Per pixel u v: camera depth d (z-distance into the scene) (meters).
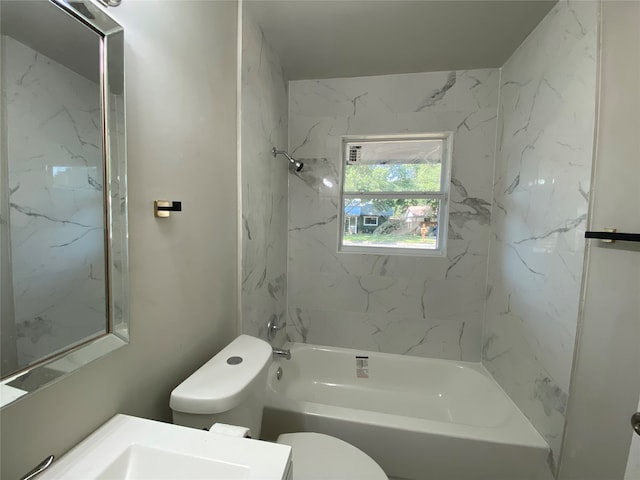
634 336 0.77
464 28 1.42
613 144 0.87
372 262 2.00
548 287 1.20
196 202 0.98
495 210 1.76
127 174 0.68
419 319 1.97
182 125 0.89
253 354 0.99
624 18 0.84
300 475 0.92
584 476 0.96
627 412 0.79
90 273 0.61
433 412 1.78
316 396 1.91
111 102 0.63
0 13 0.46
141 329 0.76
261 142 1.50
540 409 1.23
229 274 1.24
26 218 0.50
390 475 1.29
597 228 0.94
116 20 0.64
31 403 0.51
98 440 0.60
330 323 2.10
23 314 0.50
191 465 0.56
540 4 1.23
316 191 2.04
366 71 1.86
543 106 1.28
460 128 1.83
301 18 1.37
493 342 1.74
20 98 0.48
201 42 0.98
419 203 2.02
